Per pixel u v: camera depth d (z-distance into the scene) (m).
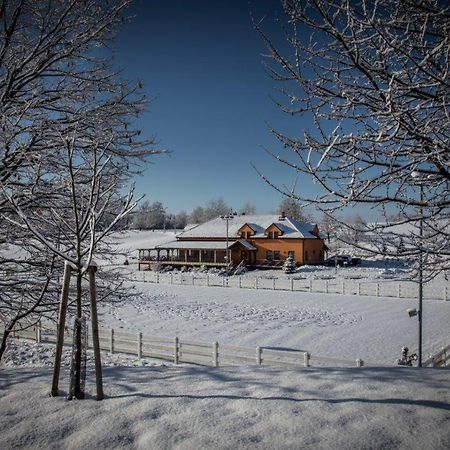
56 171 7.31
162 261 54.12
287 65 4.80
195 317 23.05
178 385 5.17
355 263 53.06
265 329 19.81
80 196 6.88
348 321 21.44
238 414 4.17
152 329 20.11
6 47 7.12
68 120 7.54
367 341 17.20
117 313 24.23
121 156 8.01
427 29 4.48
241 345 16.91
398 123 4.17
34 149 7.18
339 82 4.73
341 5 4.17
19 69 7.21
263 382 5.18
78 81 7.89
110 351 14.67
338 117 4.81
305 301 28.20
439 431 3.66
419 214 4.93
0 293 7.46
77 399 4.75
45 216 7.44
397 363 12.99
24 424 4.15
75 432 3.98
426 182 4.86
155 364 13.40
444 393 4.55
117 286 8.20
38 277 7.69
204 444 3.62
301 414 4.09
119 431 3.94
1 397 4.90
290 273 46.06
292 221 55.84
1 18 7.03
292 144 4.70
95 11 7.59
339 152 4.74
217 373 5.80
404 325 20.05
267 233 54.31
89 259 4.90
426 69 4.60
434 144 4.27
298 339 17.75
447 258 4.83
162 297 30.59
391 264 50.09
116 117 8.07
